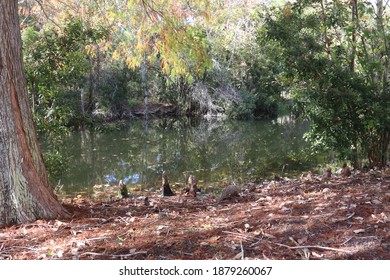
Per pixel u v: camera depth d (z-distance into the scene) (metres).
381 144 7.75
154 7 8.21
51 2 10.00
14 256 3.47
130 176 10.06
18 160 4.32
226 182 9.00
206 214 4.63
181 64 7.78
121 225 4.30
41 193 4.49
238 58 23.75
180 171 10.54
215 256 3.29
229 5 22.39
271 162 11.26
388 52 7.26
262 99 24.22
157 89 26.39
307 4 7.55
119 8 8.56
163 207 5.32
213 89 24.11
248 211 4.55
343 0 7.95
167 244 3.55
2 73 4.18
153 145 15.66
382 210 4.19
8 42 4.21
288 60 7.27
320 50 7.35
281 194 5.65
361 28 7.42
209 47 22.53
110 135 18.41
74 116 8.51
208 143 16.03
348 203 4.51
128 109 24.80
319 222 3.88
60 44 6.88
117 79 24.25
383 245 3.33
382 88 7.42
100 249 3.55
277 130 19.45
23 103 4.41
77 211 4.98
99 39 7.70
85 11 9.12
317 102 7.14
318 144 7.85
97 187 8.83
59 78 7.12
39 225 4.22
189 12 10.41
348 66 7.56
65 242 3.76
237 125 21.88
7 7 4.18
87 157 13.00
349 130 7.43
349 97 6.91
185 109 25.53
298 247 3.33
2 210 4.30
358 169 7.79
